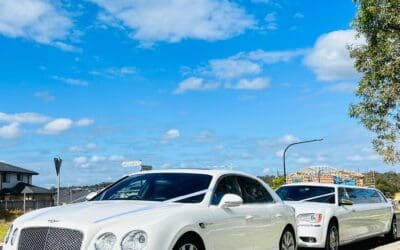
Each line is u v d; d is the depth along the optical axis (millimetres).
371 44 11422
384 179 80438
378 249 13883
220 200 8266
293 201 13648
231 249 8117
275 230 9461
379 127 11953
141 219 6902
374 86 11703
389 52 11156
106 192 8750
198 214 7562
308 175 67188
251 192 9273
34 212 7734
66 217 6992
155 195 8164
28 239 6898
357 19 11328
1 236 17906
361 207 14789
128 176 9148
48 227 6836
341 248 14953
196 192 8117
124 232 6645
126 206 7465
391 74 11211
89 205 7707
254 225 8773
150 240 6648
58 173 16578
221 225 7898
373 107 11891
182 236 7121
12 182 72500
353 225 14070
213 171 8734
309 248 12891
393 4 10914
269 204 9594
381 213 16109
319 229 12461
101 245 6582
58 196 16516
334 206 13312
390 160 12062
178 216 7207
